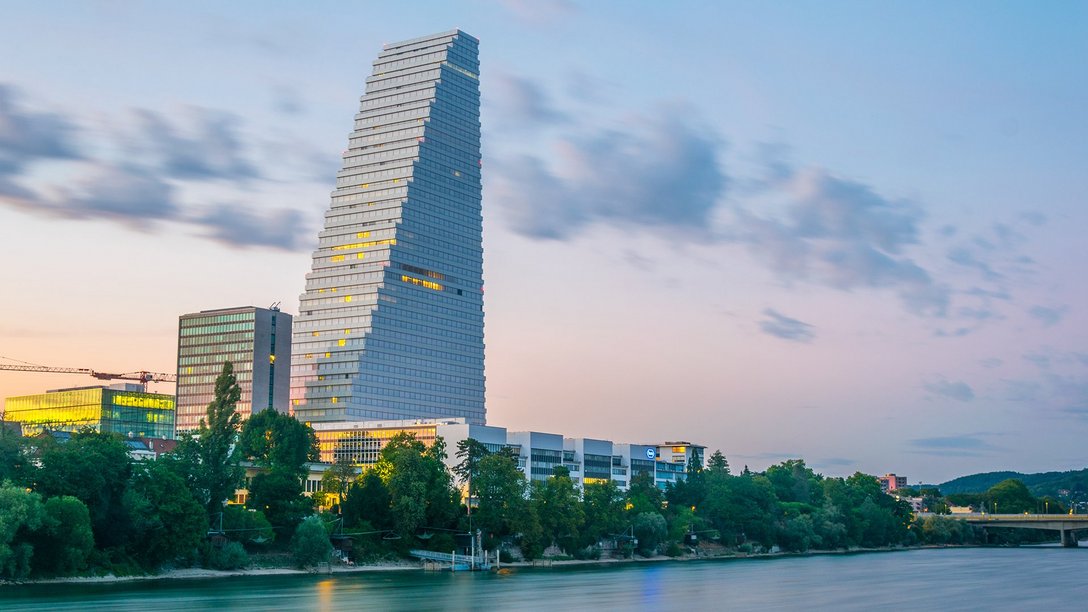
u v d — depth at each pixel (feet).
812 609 635.25
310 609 589.73
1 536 625.00
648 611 616.39
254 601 621.31
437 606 622.13
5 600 592.19
